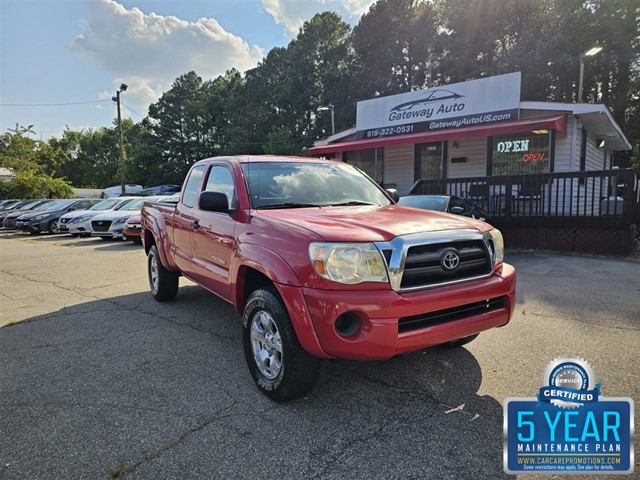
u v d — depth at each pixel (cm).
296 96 4044
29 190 3331
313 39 4012
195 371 365
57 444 260
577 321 473
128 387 336
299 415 292
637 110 2844
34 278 820
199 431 273
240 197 380
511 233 1083
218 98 5222
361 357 265
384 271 270
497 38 3058
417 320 278
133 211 1542
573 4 2764
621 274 722
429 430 272
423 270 282
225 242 380
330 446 256
